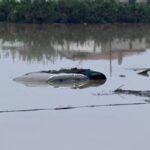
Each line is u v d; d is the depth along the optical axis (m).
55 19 191.38
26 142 42.25
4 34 156.00
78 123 48.62
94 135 44.41
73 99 60.28
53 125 47.78
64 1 192.75
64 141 42.62
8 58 98.94
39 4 190.12
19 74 78.50
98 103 58.06
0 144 41.66
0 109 54.53
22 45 125.62
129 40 149.75
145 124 48.09
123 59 104.38
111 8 199.88
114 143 42.16
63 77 71.31
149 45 137.12
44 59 99.19
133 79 76.56
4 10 190.75
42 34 158.75
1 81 72.00
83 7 194.12
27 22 188.88
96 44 135.88
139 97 61.69
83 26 191.12
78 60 99.50
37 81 71.00
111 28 189.75
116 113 52.88
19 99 59.84
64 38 149.75
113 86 69.94
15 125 47.66
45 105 56.69
